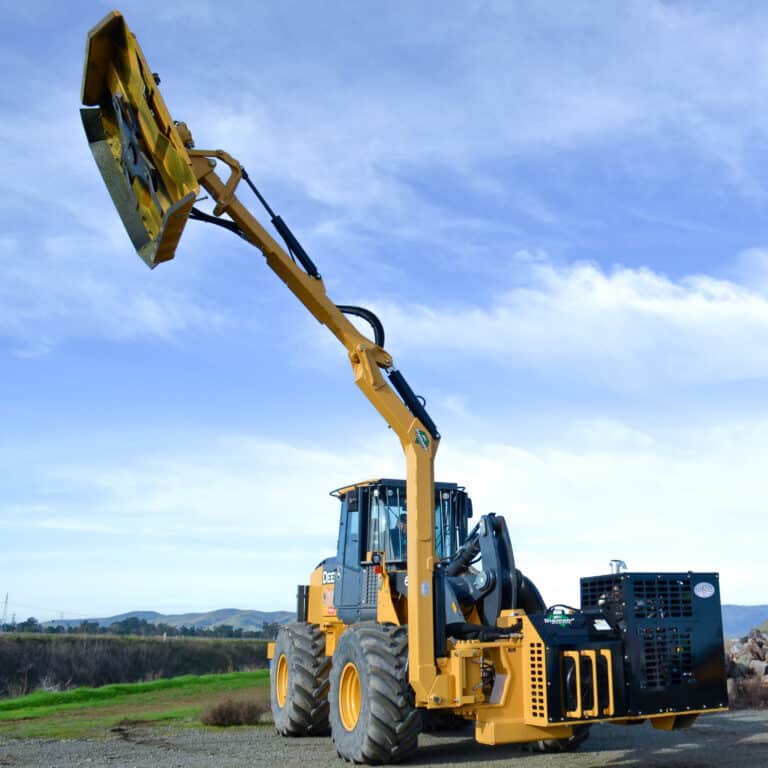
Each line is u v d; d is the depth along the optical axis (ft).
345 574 34.68
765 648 54.90
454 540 33.04
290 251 29.55
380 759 26.63
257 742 34.47
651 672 24.47
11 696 103.91
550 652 23.49
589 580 26.55
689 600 25.62
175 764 28.17
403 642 27.25
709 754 28.73
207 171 28.50
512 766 26.45
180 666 139.95
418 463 27.91
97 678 123.54
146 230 26.30
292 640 36.73
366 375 28.99
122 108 26.63
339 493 36.27
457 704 25.13
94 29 26.37
